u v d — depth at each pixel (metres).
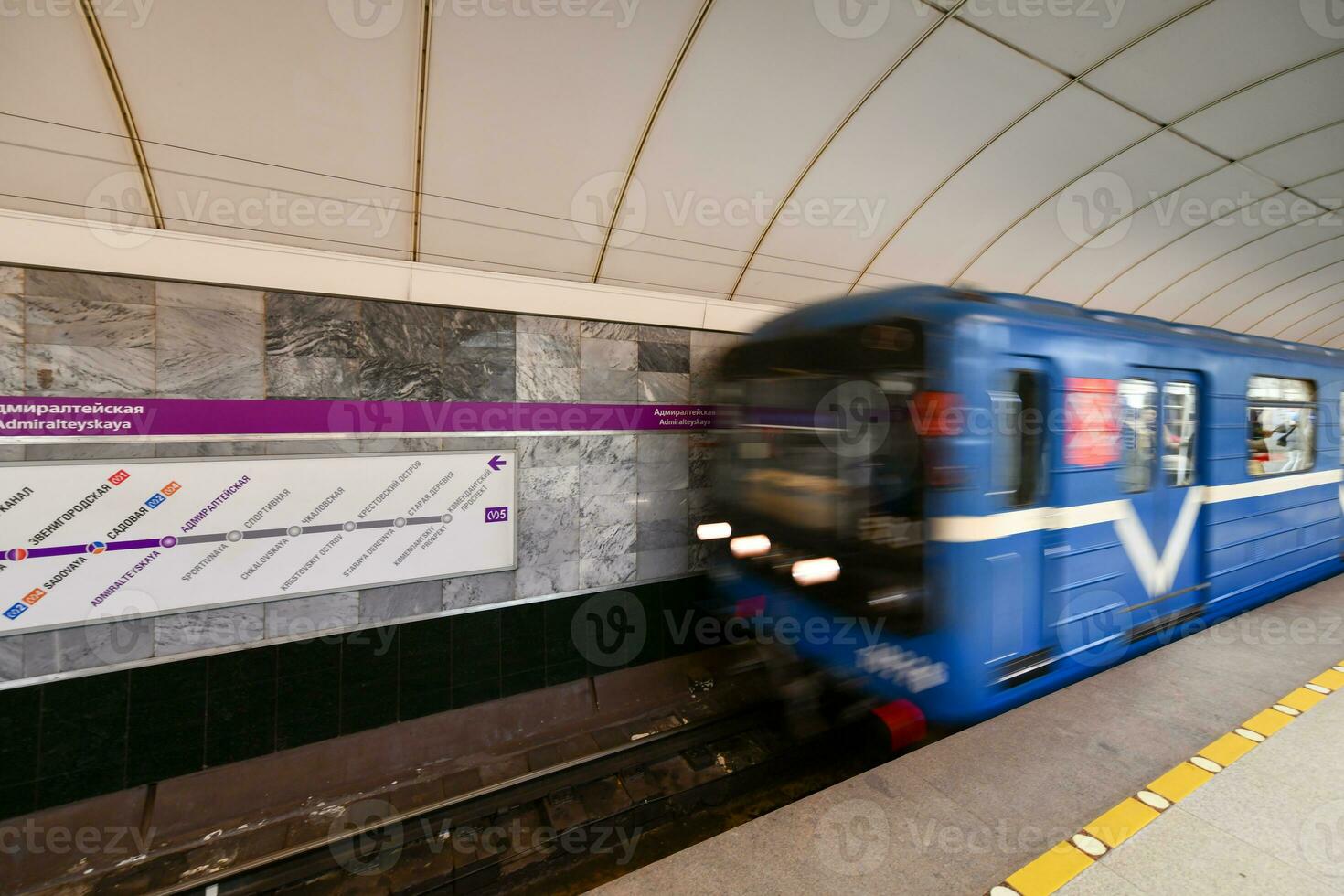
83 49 2.50
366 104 3.02
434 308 4.09
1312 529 5.98
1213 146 4.57
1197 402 4.59
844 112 3.74
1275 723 3.26
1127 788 2.78
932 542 3.16
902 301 3.37
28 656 3.13
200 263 3.38
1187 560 4.57
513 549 4.42
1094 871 2.24
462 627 4.27
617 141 3.61
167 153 3.00
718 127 3.69
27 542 3.08
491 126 3.29
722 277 5.05
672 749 3.90
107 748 3.30
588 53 3.04
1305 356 5.72
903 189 4.56
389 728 4.02
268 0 2.47
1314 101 4.09
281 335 3.63
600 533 4.79
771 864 2.41
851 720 3.62
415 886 2.92
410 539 4.05
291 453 3.68
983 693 3.27
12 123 2.69
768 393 4.11
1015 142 4.27
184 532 3.42
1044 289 6.63
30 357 3.06
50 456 3.11
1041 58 3.55
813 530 3.77
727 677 5.05
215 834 3.30
